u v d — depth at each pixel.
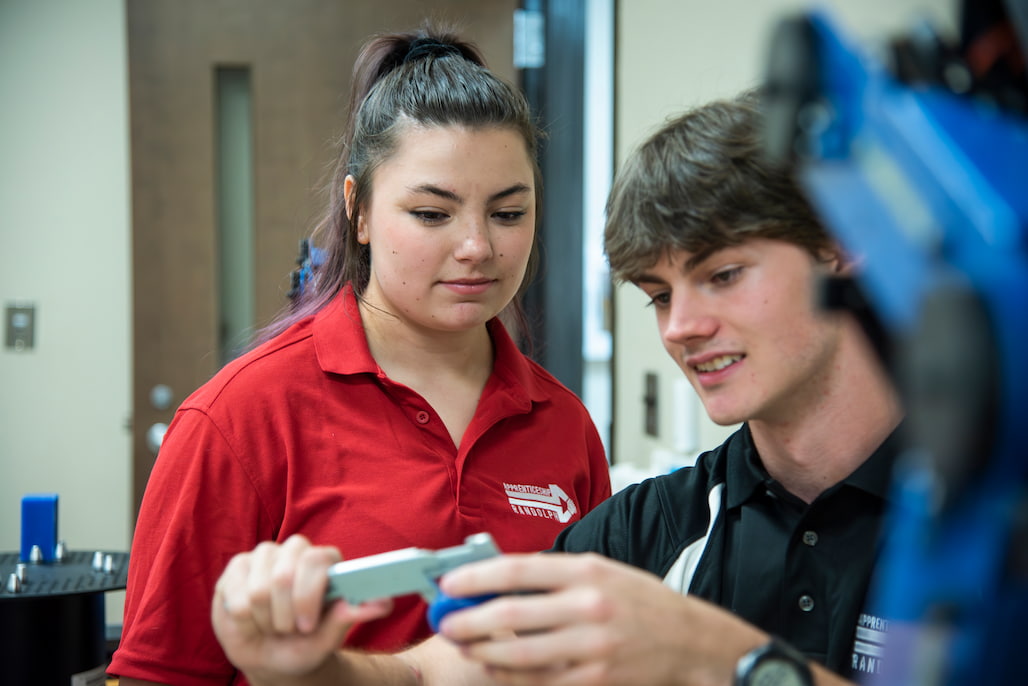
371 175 1.15
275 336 1.32
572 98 2.95
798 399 0.69
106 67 2.87
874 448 0.69
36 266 2.87
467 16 2.79
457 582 0.54
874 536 0.69
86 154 2.87
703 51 1.86
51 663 1.24
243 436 1.10
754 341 0.64
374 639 1.10
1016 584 0.28
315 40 2.76
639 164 0.67
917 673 0.29
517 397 1.23
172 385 2.76
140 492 2.76
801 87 0.33
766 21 1.53
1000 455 0.26
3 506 2.88
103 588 1.27
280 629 0.62
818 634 0.70
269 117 2.76
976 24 0.34
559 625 0.52
